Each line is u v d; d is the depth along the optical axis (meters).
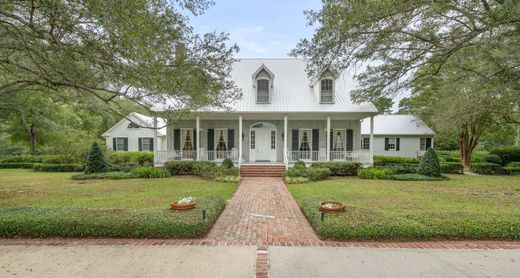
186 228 4.48
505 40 6.49
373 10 5.52
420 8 5.62
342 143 16.36
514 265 3.51
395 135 22.95
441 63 7.30
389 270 3.38
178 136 16.33
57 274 3.26
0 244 4.18
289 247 4.13
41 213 4.86
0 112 19.20
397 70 7.54
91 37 4.84
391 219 4.73
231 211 6.54
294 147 16.36
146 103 8.07
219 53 6.71
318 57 7.04
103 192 9.12
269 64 18.61
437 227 4.41
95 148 13.70
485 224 4.47
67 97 9.40
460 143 19.22
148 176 12.97
